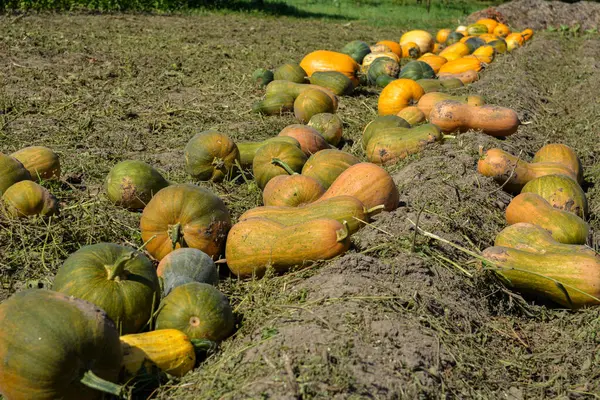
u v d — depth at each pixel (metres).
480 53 17.45
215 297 4.48
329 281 4.84
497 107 9.30
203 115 10.98
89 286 4.26
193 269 5.05
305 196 6.02
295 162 7.20
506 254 5.57
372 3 35.72
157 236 5.57
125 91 12.14
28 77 12.44
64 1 22.27
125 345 4.03
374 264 5.10
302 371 3.82
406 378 3.96
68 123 10.04
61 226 6.12
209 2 27.50
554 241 5.73
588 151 9.93
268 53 17.09
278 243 5.23
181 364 4.12
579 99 13.86
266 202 6.22
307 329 4.21
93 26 18.97
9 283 5.44
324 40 20.64
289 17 27.31
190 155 7.61
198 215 5.54
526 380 4.62
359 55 16.45
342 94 12.84
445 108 9.20
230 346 4.37
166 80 13.28
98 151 8.89
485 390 4.29
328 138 9.31
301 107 10.44
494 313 5.42
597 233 6.87
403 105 10.80
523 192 7.16
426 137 8.34
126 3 23.89
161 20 21.92
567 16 28.02
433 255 5.54
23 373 3.49
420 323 4.57
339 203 5.60
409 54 18.59
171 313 4.39
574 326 5.27
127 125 10.20
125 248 4.58
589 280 5.31
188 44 17.33
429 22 29.20
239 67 14.96
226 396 3.74
